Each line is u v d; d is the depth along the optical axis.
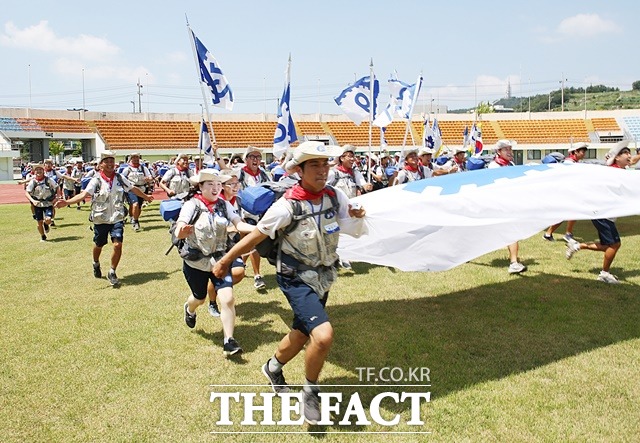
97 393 4.43
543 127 51.31
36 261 9.95
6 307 6.85
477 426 3.83
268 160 47.41
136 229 14.02
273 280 8.10
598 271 8.05
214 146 8.02
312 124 49.22
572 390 4.32
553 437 3.66
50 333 5.84
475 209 5.79
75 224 15.77
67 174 21.30
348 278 8.01
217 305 6.79
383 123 10.71
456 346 5.25
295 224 3.93
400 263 6.68
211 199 5.38
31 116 46.28
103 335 5.77
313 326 3.81
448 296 6.96
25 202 25.66
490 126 51.12
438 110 56.25
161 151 45.59
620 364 4.79
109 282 8.16
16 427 3.91
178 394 4.41
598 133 50.00
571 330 5.63
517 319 5.99
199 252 5.31
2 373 4.82
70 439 3.75
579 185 6.08
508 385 4.43
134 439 3.76
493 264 8.70
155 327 6.02
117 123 46.78
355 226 4.34
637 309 6.27
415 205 5.80
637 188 6.21
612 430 3.72
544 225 6.86
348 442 3.71
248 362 5.04
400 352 5.13
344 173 8.47
